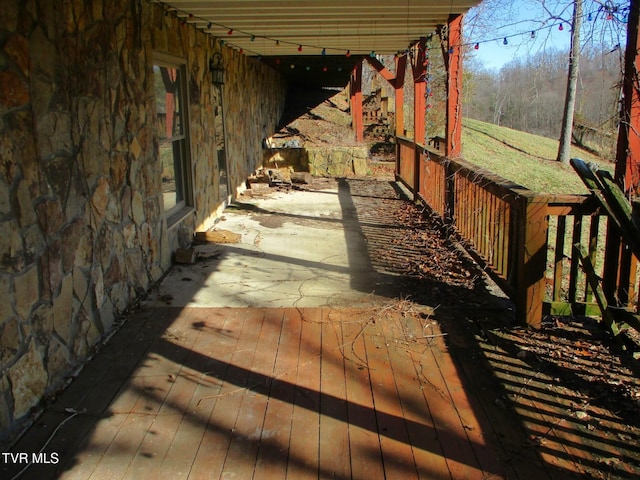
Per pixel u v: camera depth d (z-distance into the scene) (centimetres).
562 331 354
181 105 548
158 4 455
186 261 487
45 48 273
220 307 391
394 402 275
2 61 236
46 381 275
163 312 382
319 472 224
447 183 585
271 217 704
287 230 631
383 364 313
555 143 2345
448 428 254
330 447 239
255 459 231
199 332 351
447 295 417
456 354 325
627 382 293
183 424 255
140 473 222
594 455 235
